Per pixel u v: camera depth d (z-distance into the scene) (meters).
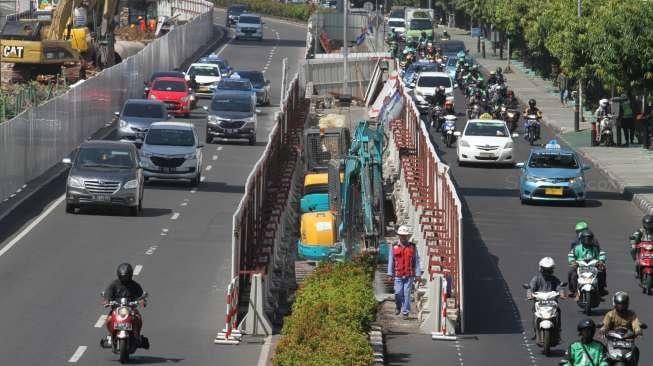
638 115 88.81
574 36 93.31
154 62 124.06
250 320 38.91
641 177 74.00
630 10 83.38
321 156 71.44
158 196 65.38
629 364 32.69
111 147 60.47
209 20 183.12
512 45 164.62
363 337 32.12
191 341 37.91
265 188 54.62
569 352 31.39
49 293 43.34
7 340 37.16
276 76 139.50
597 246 43.88
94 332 38.44
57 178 70.69
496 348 38.34
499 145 79.44
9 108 79.25
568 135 95.75
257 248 44.53
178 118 100.56
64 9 112.44
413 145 71.38
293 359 30.00
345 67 116.88
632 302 44.59
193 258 50.06
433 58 144.25
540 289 38.50
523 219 61.94
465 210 64.38
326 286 38.19
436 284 40.00
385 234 56.47
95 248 51.28
